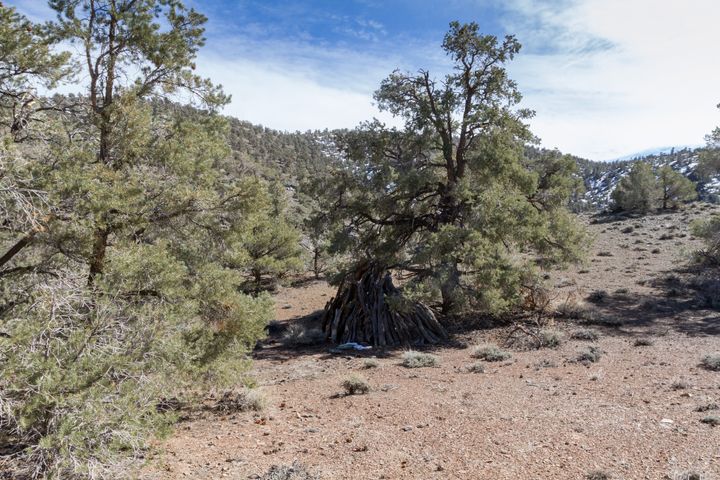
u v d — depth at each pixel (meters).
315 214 23.61
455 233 17.39
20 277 7.29
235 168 10.57
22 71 7.46
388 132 21.08
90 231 7.13
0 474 4.89
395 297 17.48
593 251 35.75
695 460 5.80
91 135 8.52
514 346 15.48
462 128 20.25
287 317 25.84
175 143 8.88
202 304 9.05
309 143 187.12
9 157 6.11
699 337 14.98
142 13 8.81
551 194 21.91
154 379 6.36
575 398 9.18
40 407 4.79
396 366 13.79
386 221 22.41
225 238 9.48
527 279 18.91
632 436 6.85
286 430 8.18
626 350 13.71
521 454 6.45
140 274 7.10
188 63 9.53
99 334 5.82
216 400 10.48
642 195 54.06
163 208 8.80
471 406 9.04
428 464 6.30
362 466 6.33
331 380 12.27
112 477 5.03
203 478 6.01
